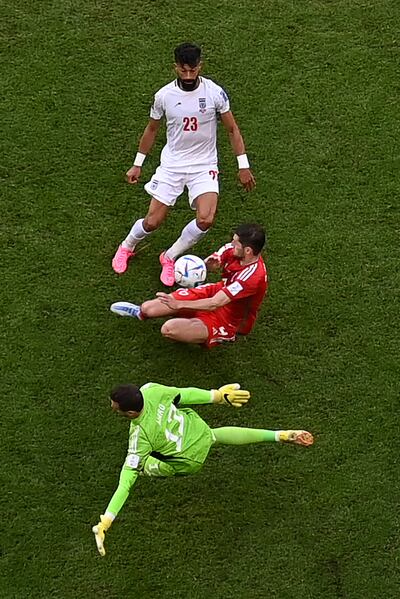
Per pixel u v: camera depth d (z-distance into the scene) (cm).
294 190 3216
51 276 2958
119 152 3269
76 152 3253
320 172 3266
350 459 2662
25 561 2444
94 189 3169
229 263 2670
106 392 2739
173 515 2550
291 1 3747
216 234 3098
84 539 2492
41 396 2716
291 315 2931
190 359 2827
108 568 2455
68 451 2628
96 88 3431
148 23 3631
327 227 3131
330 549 2516
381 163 3300
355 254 3072
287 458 2662
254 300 2659
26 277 2947
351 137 3362
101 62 3506
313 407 2758
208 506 2572
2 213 3084
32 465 2594
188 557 2488
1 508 2514
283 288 2983
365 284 3006
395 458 2667
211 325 2722
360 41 3638
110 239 3061
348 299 2972
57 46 3541
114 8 3666
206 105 2695
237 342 2869
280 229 3117
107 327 2866
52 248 3019
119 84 3447
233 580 2456
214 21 3656
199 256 3045
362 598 2444
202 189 2798
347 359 2850
